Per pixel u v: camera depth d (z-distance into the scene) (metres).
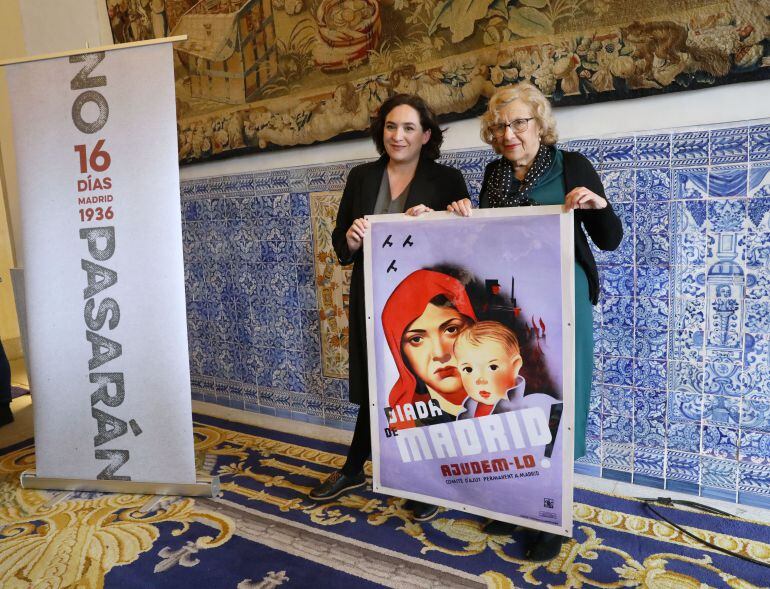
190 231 3.32
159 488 2.31
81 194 2.24
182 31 3.06
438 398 1.84
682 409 2.08
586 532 1.89
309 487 2.33
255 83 2.85
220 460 2.64
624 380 2.17
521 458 1.74
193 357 3.48
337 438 2.84
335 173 2.70
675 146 1.95
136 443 2.30
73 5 3.50
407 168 1.96
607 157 2.07
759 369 1.93
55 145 2.24
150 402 2.27
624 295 2.13
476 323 1.75
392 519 2.05
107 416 2.31
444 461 1.87
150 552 1.90
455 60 2.26
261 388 3.20
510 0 2.11
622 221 2.09
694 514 1.97
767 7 1.71
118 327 2.27
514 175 1.80
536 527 1.75
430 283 1.81
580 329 1.72
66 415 2.36
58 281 2.30
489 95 2.21
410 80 2.38
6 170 4.19
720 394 2.01
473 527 1.97
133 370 2.28
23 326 3.18
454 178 1.95
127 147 2.18
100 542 1.97
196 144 3.15
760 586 1.59
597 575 1.66
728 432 2.01
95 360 2.30
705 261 1.97
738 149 1.86
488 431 1.78
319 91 2.65
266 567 1.79
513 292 1.69
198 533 2.01
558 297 1.63
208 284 3.31
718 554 1.74
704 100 1.89
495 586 1.64
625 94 1.97
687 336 2.04
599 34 1.98
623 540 1.83
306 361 2.99
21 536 2.03
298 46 2.67
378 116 1.93
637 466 2.20
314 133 2.70
